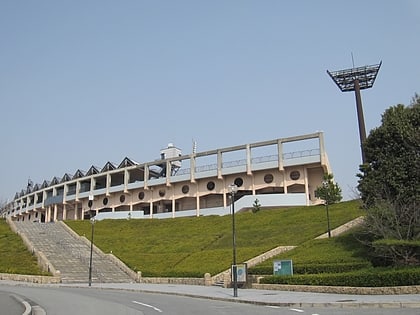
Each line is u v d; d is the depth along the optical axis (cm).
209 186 7862
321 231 4347
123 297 2556
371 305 1780
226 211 7225
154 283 3956
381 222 2847
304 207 5769
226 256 4109
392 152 3161
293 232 4653
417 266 2458
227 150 7675
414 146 3070
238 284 3061
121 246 5509
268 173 7338
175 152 9012
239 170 7469
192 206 8294
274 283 2825
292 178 7156
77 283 3938
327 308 1792
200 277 3681
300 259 3219
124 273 4478
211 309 1852
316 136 6988
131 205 8812
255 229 5228
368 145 3328
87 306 2014
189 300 2359
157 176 8844
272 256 3609
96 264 4719
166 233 6022
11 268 4362
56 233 6262
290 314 1603
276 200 6656
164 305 2058
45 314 1709
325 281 2497
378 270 2433
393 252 2600
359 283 2314
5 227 6366
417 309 1630
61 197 10112
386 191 3072
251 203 6738
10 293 2742
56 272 4019
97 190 9269
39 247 5175
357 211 4794
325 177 5788
